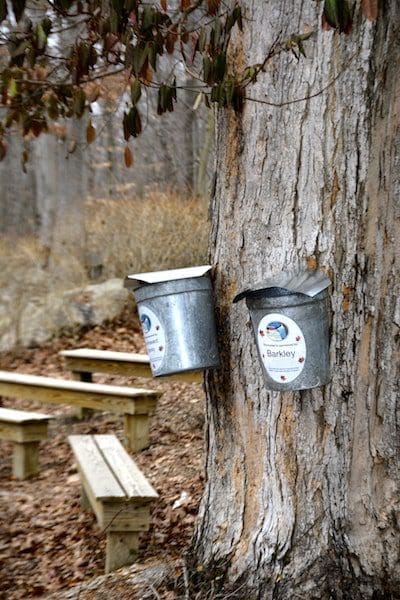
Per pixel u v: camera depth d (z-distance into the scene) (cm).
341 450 315
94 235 1202
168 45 340
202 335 312
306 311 285
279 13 311
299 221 312
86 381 770
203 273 311
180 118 1359
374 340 313
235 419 333
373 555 316
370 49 301
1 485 586
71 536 474
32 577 431
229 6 337
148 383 838
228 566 330
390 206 311
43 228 1411
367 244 308
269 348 290
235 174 327
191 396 750
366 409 315
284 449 320
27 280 1105
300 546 320
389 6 302
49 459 645
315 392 314
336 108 305
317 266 309
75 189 1441
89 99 498
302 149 309
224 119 331
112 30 313
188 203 1189
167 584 347
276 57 311
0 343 1026
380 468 318
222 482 340
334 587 315
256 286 294
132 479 423
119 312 1105
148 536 431
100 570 423
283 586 317
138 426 616
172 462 568
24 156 487
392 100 308
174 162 1369
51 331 1057
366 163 305
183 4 327
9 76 376
